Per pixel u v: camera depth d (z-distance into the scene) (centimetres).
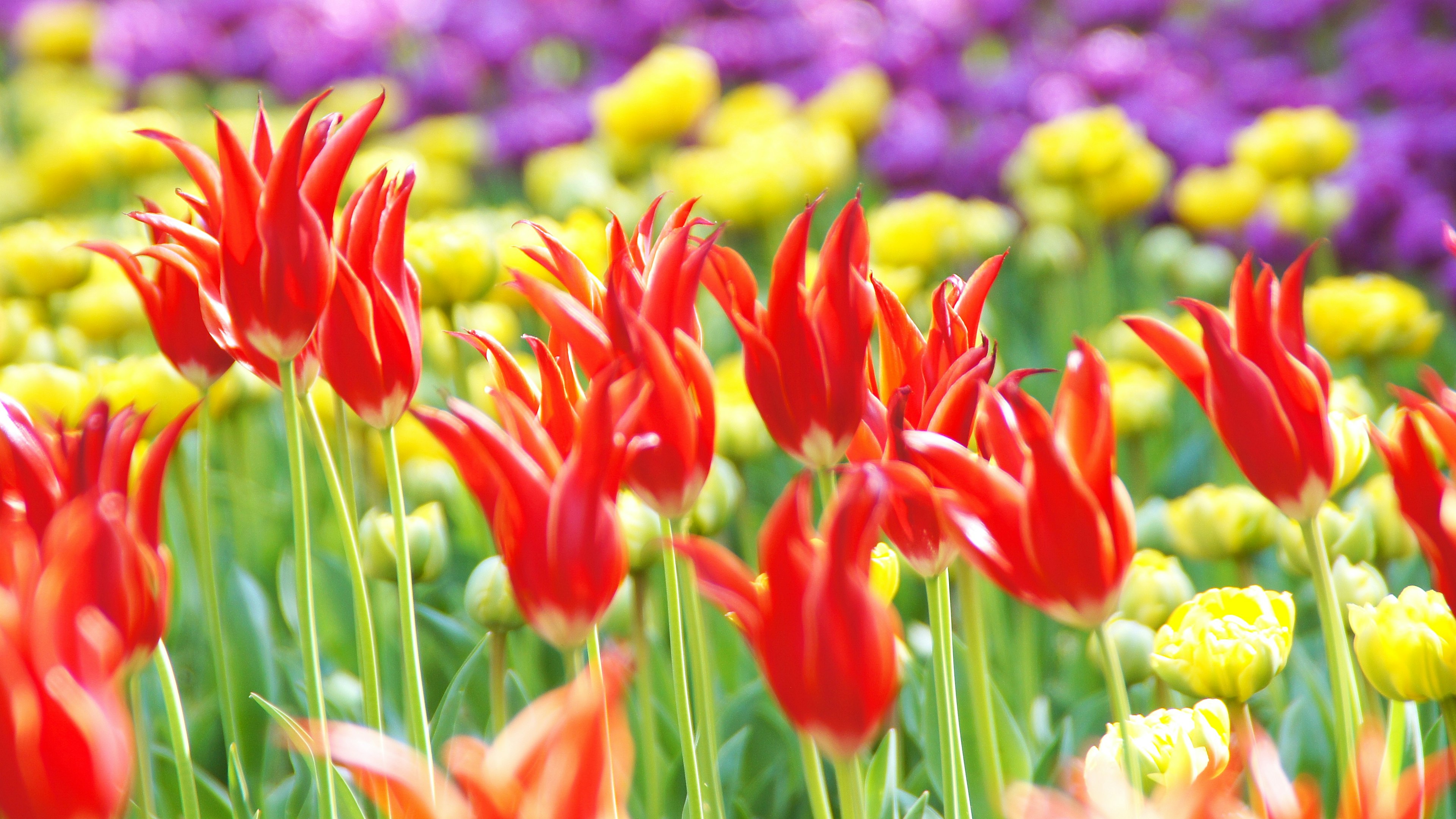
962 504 167
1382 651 177
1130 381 275
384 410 175
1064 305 403
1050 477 166
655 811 191
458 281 234
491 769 157
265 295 171
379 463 255
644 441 169
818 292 172
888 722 195
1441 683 176
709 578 164
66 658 157
